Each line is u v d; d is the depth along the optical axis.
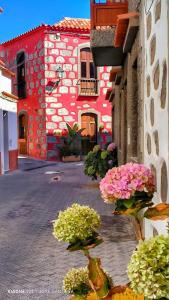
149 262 1.77
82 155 25.14
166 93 3.56
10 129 18.86
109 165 12.41
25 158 25.17
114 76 11.77
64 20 25.78
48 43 23.94
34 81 25.19
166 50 3.56
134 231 6.78
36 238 6.87
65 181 14.99
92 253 5.81
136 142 7.22
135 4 6.63
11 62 27.55
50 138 24.28
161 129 3.83
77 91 24.75
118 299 2.24
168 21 3.44
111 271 4.99
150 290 1.75
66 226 2.33
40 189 13.02
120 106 11.13
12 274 5.04
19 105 27.14
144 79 5.13
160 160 3.86
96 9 8.59
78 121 24.88
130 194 2.39
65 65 24.34
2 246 6.41
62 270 5.14
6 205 10.20
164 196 3.64
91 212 2.42
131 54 7.16
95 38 8.53
